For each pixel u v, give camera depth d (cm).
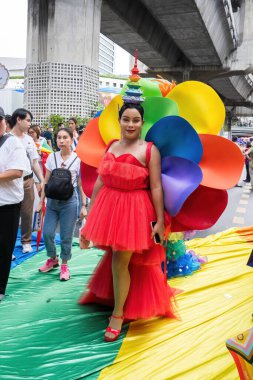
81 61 1573
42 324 327
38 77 1574
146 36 2497
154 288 316
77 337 306
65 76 1559
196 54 3006
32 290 404
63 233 431
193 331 309
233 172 310
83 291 393
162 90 387
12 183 367
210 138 316
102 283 344
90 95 1617
